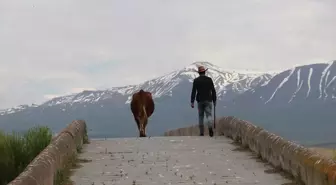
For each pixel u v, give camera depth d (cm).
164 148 1612
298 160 1033
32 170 853
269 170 1190
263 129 1409
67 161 1246
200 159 1390
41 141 1421
